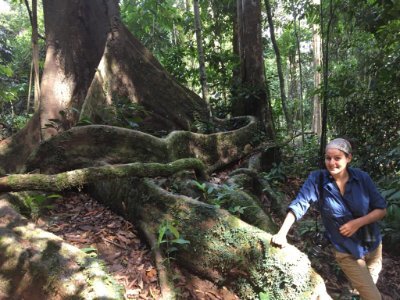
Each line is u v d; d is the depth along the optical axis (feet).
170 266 12.51
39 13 57.31
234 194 15.34
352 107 25.00
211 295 11.95
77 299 9.79
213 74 34.83
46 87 22.50
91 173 13.10
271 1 44.52
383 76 23.89
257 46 26.73
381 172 22.38
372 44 31.76
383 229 17.03
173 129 23.62
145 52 25.35
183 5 58.39
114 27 23.77
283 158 26.81
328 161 9.94
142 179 14.80
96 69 22.30
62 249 11.22
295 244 15.65
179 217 13.03
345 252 10.28
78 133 17.24
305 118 62.49
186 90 27.27
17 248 11.36
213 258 12.10
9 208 13.04
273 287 11.05
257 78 26.73
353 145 14.32
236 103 27.76
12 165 20.12
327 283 13.66
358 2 26.30
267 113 26.61
